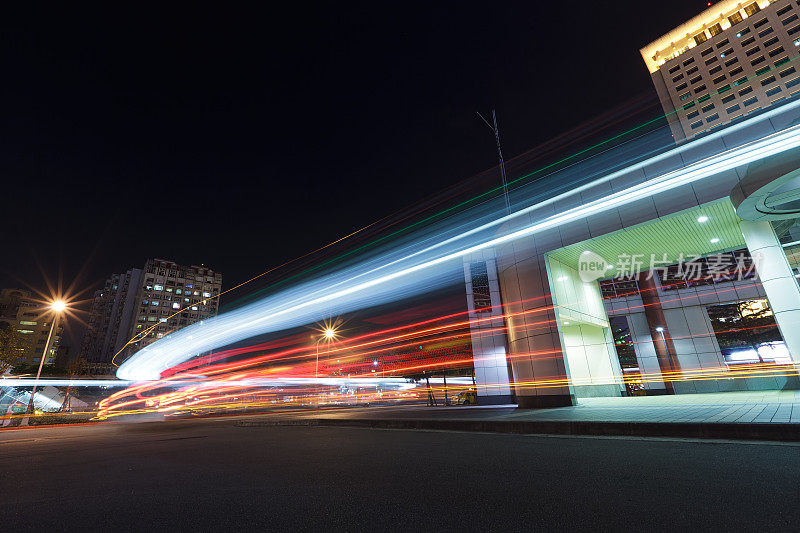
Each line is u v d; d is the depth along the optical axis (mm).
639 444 8219
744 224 18266
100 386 63031
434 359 39719
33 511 4750
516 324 21938
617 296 30703
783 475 4969
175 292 115625
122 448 11727
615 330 30688
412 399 60750
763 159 13305
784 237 21297
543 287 20953
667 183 17562
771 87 60125
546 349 20125
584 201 20250
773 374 24391
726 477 5043
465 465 6809
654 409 14047
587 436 9945
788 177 12664
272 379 67062
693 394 24641
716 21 66875
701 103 66000
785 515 3574
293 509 4453
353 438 11984
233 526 3936
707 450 7012
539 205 22188
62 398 45844
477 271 31344
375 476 6121
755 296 25531
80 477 7023
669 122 68875
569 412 15438
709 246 23000
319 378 60125
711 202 16406
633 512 3887
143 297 109500
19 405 41188
